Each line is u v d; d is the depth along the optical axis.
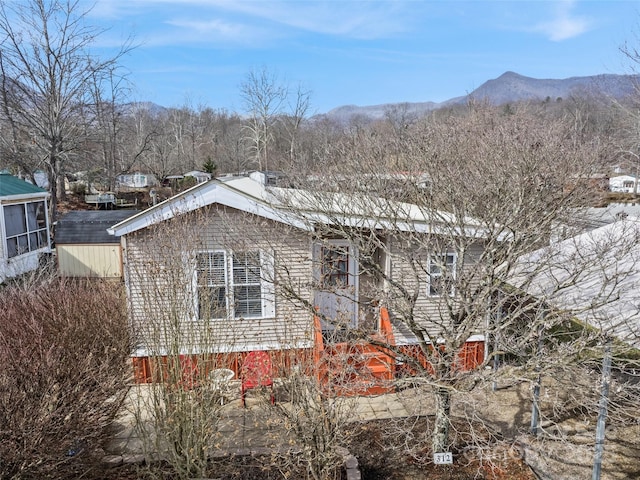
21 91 24.52
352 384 6.83
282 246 9.62
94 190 41.50
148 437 6.81
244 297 9.57
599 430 6.00
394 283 6.75
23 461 5.34
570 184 8.81
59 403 6.04
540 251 7.99
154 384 6.79
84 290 10.49
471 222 7.54
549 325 5.84
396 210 7.71
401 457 6.94
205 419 6.71
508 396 8.95
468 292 6.69
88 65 25.95
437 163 7.66
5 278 15.84
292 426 6.06
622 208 14.02
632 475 6.54
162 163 49.12
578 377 5.88
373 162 8.77
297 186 9.89
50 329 7.80
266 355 8.56
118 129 36.78
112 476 6.59
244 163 46.81
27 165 26.25
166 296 8.00
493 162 8.02
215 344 8.49
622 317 5.66
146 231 9.42
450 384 6.31
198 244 8.61
